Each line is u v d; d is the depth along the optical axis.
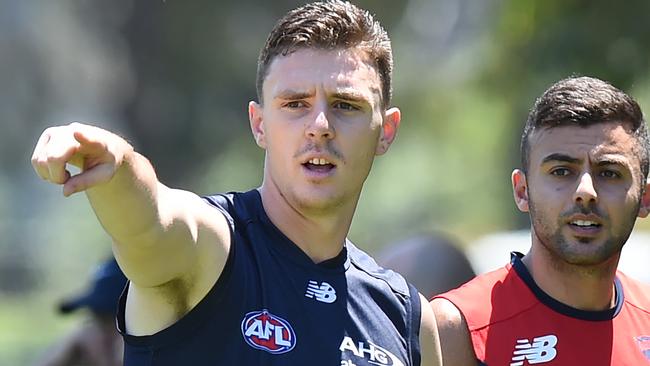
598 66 36.03
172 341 13.10
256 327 13.48
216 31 82.31
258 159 83.50
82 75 105.31
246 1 81.00
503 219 76.50
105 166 11.45
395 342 14.41
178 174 85.56
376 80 14.34
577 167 16.11
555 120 16.20
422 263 22.69
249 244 13.98
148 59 85.50
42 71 113.75
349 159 14.00
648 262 41.78
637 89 36.34
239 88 83.94
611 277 16.48
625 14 35.72
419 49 90.94
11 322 73.62
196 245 12.95
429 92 83.06
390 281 14.88
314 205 13.92
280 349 13.51
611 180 16.12
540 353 16.20
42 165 11.07
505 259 43.47
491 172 81.94
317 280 14.15
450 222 87.88
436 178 90.06
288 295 13.86
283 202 14.20
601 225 16.03
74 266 91.38
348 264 14.60
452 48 91.69
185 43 83.19
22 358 51.91
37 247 98.69
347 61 14.10
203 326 13.23
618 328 16.52
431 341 14.98
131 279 12.73
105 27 93.06
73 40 107.12
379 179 91.25
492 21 49.72
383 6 77.69
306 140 13.87
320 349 13.73
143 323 13.20
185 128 85.12
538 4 38.19
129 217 11.99
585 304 16.42
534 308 16.44
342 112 14.09
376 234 87.69
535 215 16.34
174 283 12.95
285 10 80.88
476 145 83.31
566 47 36.41
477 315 16.41
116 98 91.06
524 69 39.97
